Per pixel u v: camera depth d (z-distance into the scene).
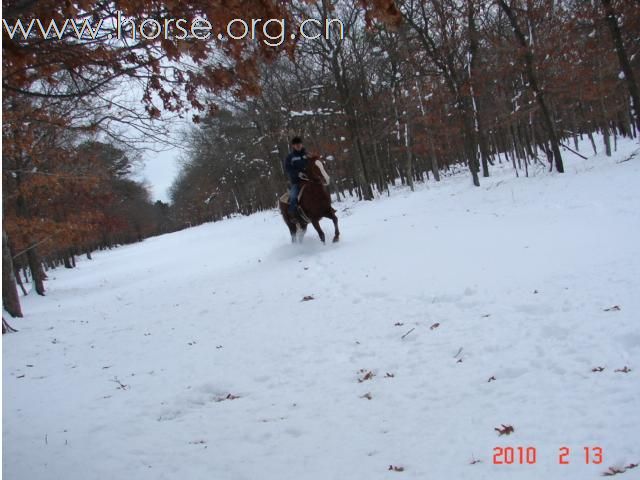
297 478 4.12
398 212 24.97
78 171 19.61
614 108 28.27
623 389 4.55
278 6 4.66
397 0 25.83
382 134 35.66
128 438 5.49
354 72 34.72
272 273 14.74
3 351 11.20
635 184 15.76
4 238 17.36
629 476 3.42
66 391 7.58
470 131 26.67
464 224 15.87
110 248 86.25
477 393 5.12
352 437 4.70
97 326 12.94
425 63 30.20
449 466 3.91
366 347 7.11
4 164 18.11
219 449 4.89
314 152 37.47
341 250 15.45
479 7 25.50
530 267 9.18
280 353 7.60
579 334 5.88
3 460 5.21
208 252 30.75
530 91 24.59
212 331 9.78
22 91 5.34
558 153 23.17
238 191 72.56
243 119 44.91
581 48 23.81
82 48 5.38
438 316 7.68
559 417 4.33
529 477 3.59
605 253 9.12
